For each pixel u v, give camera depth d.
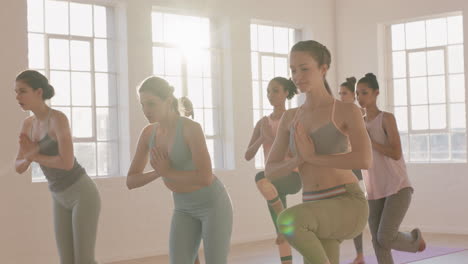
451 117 8.66
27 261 6.41
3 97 6.32
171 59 7.91
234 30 8.36
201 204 3.30
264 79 8.95
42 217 6.54
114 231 6.99
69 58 7.07
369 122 4.41
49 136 3.88
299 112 3.05
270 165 3.12
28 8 6.79
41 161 3.84
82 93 7.15
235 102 8.33
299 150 2.91
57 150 3.90
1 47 6.32
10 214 6.33
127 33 7.29
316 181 2.96
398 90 9.14
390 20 9.02
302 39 9.42
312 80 2.86
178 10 7.85
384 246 4.30
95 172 7.21
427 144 8.88
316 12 9.36
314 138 2.95
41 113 3.89
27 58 6.49
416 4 8.76
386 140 4.35
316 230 2.86
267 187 4.97
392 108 9.19
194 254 3.43
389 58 9.21
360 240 6.11
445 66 8.71
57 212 4.02
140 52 7.39
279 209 4.98
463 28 8.34
